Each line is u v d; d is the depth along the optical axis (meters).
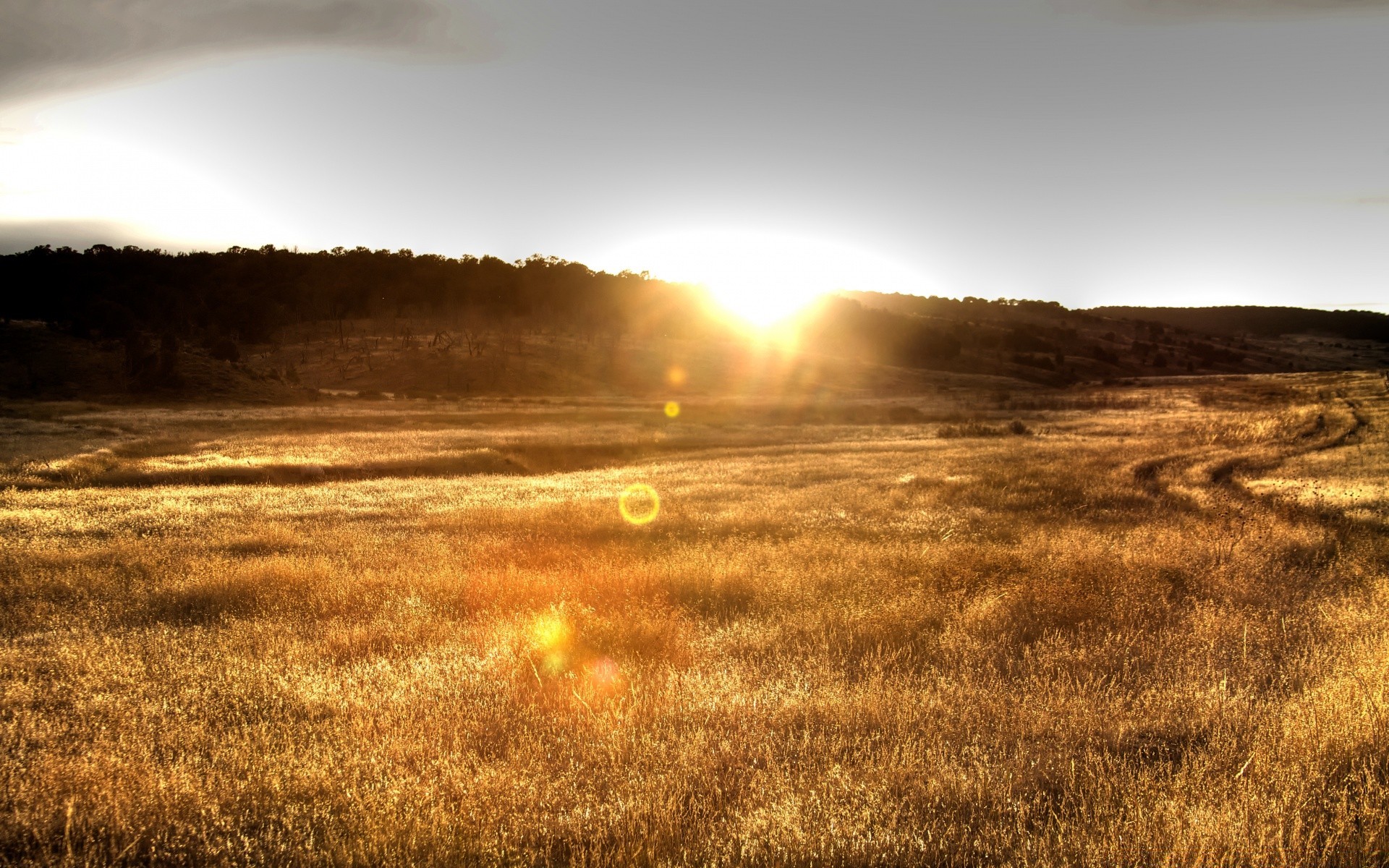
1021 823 3.77
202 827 3.95
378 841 3.67
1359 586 9.15
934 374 155.25
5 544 13.15
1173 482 23.00
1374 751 4.30
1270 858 3.37
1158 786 4.07
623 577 9.71
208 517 17.59
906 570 10.36
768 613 8.45
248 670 6.39
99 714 5.53
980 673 6.23
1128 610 8.02
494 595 9.09
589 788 4.28
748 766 4.52
